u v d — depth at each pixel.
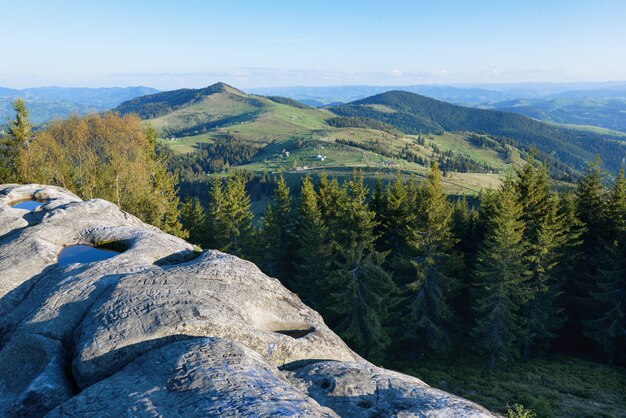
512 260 36.66
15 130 55.88
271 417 8.54
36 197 34.12
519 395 30.59
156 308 13.52
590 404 29.23
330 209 52.91
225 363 10.87
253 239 54.28
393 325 43.72
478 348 38.16
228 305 14.54
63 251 22.14
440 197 40.53
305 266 45.31
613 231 41.50
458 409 10.68
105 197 57.94
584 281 44.22
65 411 9.59
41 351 13.30
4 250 20.84
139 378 10.68
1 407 11.27
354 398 11.35
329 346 14.93
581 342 44.06
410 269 43.16
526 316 40.28
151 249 20.78
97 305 14.25
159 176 58.44
